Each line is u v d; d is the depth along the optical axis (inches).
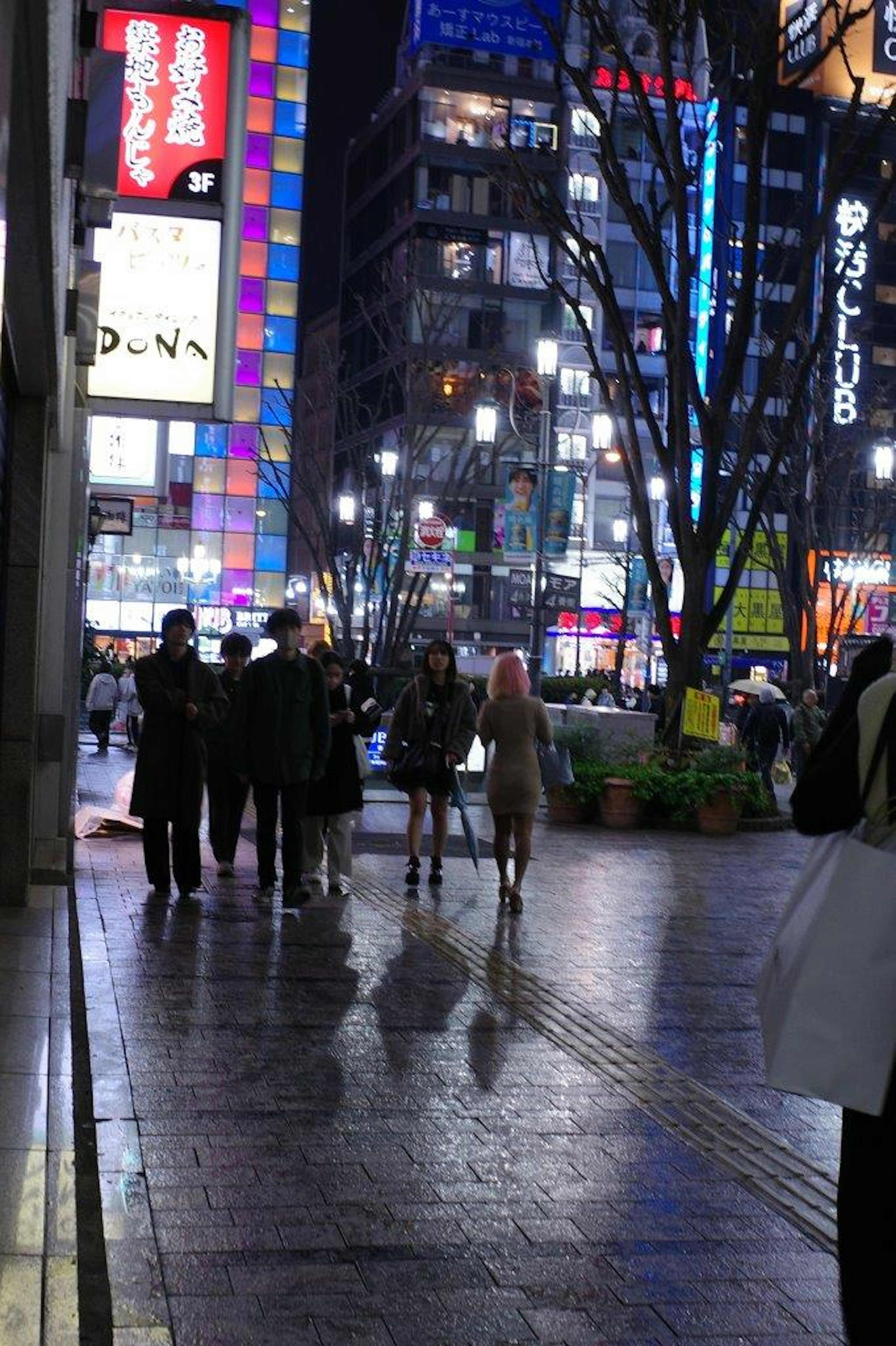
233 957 378.0
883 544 2687.0
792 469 1675.7
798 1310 173.9
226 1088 258.1
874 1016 130.0
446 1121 246.1
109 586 3361.2
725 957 413.4
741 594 3026.6
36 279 292.8
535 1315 169.5
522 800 479.8
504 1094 264.1
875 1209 134.1
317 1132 236.1
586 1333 165.2
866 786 137.3
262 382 3427.7
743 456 835.4
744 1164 230.4
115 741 1525.6
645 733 924.6
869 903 131.8
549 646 3029.0
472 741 537.6
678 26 800.3
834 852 138.6
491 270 3097.9
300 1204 202.4
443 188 3125.0
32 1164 195.9
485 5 3164.4
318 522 2148.1
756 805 812.0
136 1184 206.7
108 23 600.1
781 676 3041.3
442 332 2274.9
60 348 370.3
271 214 3435.0
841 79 3216.0
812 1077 130.0
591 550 2910.9
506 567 2999.5
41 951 354.6
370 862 601.0
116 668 1765.5
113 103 349.7
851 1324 136.1
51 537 484.7
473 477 2021.4
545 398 1487.5
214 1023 305.4
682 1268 185.8
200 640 3339.1
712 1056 301.3
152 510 3366.1
